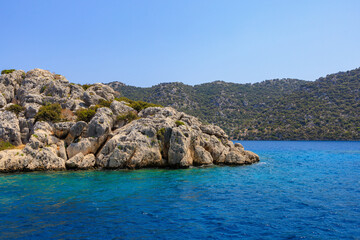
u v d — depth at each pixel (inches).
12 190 1139.3
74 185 1236.5
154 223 768.9
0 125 1852.9
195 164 1788.9
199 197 1042.7
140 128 1745.8
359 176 1486.2
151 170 1632.6
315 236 676.7
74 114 2112.5
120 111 2135.8
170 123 1820.9
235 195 1072.8
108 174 1499.8
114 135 1803.6
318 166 1902.1
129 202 973.8
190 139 1779.0
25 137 1899.6
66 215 831.7
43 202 967.6
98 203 959.0
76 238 666.8
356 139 5457.7
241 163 1881.2
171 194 1085.8
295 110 7130.9
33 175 1469.0
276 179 1392.7
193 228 733.9
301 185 1251.8
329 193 1098.7
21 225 748.6
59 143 1724.9
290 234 690.2
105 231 709.9
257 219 799.7
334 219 791.1
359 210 872.3
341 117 6161.4
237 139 7101.4
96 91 2554.1
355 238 661.9
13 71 2581.2
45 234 689.6
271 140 7032.5
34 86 2416.3
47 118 1932.8
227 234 693.3
